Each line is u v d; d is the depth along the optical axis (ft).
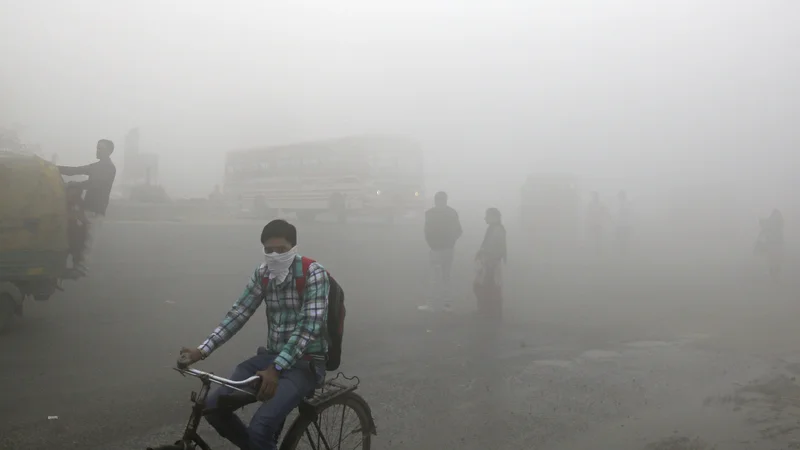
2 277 24.66
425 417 18.56
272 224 11.36
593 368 24.48
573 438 17.22
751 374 24.03
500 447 16.48
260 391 10.46
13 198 24.80
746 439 17.06
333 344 11.86
